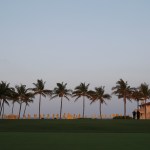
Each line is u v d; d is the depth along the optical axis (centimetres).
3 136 2522
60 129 3816
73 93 12669
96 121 5216
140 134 2847
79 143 1948
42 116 9650
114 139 2258
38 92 12431
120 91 11681
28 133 2966
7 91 10575
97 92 12744
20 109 12638
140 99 11619
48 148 1683
